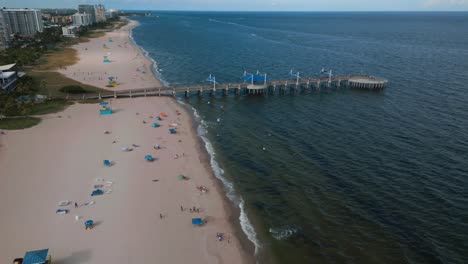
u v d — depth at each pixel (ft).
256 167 235.20
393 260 153.17
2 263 142.72
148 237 162.40
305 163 240.94
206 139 281.33
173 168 227.81
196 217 178.70
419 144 270.67
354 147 266.77
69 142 260.83
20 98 332.39
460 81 472.85
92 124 299.79
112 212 178.70
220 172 227.20
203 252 155.02
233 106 378.32
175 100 386.93
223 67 577.84
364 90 447.42
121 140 268.00
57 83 424.46
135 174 217.36
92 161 231.71
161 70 550.36
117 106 352.28
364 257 155.02
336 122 324.39
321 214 184.44
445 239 165.68
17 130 279.69
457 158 246.06
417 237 167.12
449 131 296.92
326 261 152.56
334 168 233.35
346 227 174.29
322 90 453.99
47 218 171.63
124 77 480.64
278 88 461.37
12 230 162.30
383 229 172.65
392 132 296.51
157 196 194.70
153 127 298.15
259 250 157.89
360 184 213.05
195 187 206.28
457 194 201.67
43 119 307.37
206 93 426.10
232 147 267.39
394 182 215.10
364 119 331.57
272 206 191.21
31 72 476.54
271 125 318.04
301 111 361.51
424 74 521.65
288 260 152.66
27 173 213.05
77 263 145.28
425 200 196.13
